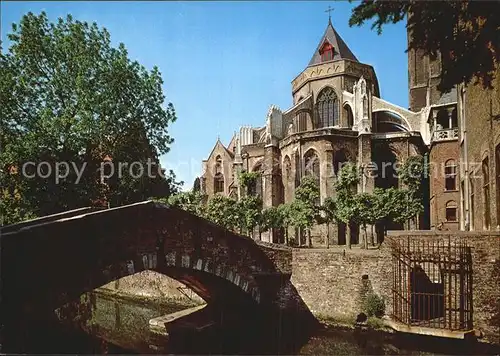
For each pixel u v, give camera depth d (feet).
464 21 52.80
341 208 122.21
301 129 193.26
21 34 103.19
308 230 147.33
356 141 164.04
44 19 106.83
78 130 100.12
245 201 141.69
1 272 52.70
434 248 73.67
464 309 68.85
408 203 123.24
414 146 167.32
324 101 194.80
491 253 69.31
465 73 56.59
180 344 80.48
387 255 79.15
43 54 104.78
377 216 118.52
